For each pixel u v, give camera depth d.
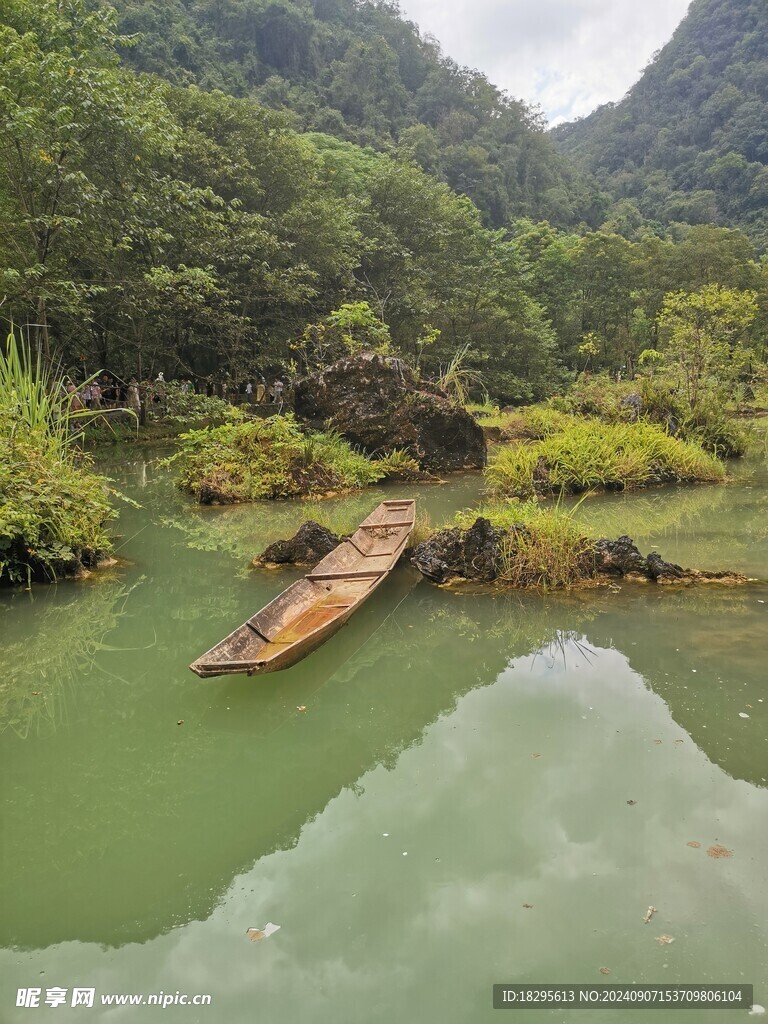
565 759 2.79
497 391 26.27
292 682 3.59
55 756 2.94
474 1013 1.68
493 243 29.73
